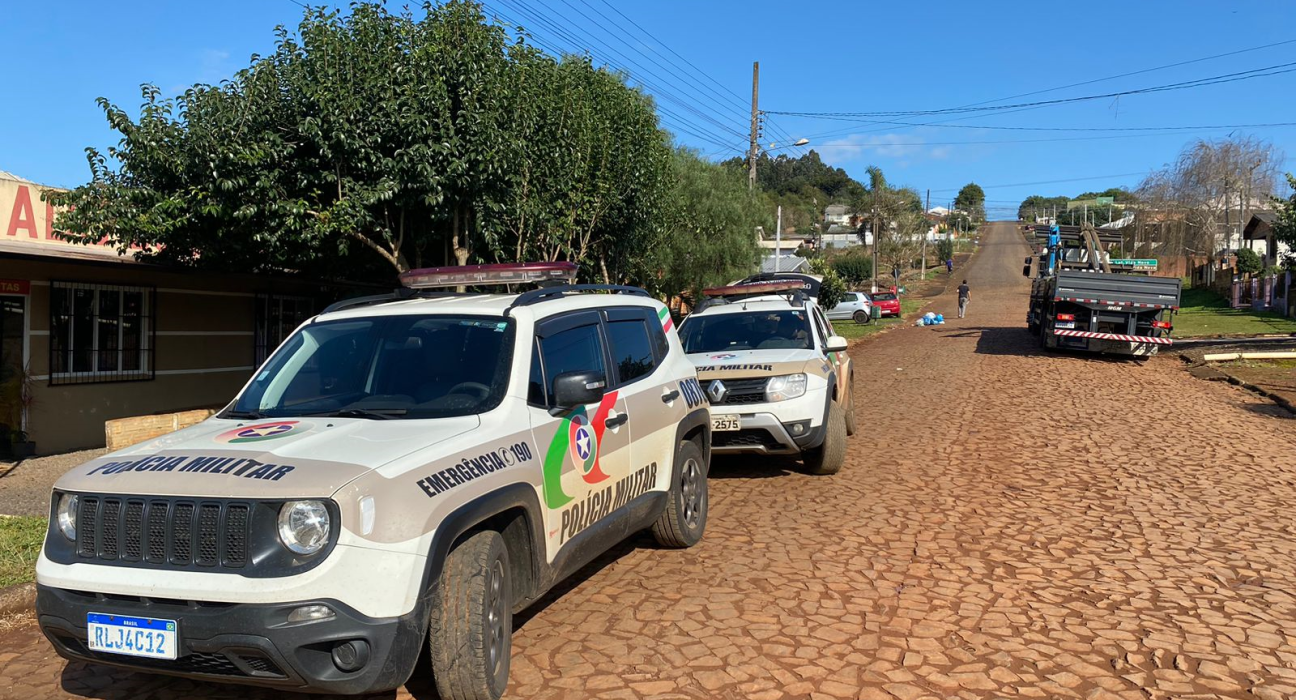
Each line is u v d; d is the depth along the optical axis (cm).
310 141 938
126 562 323
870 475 843
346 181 936
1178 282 1866
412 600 324
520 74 1044
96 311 1130
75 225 909
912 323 3572
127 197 895
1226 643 443
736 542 626
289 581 306
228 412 433
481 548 366
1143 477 827
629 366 542
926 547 607
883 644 442
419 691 390
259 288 1360
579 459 448
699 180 2133
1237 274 3912
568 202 1207
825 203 13612
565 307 491
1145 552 596
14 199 1063
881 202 6375
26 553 597
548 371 448
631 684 398
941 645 441
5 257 942
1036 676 406
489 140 955
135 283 1169
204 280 1271
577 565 455
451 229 1086
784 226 10531
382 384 424
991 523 669
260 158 882
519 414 411
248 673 314
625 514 505
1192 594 514
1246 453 942
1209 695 388
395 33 956
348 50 924
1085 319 1973
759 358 819
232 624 305
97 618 321
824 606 495
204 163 884
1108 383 1578
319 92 896
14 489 852
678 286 2206
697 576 550
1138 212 5475
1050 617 479
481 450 376
